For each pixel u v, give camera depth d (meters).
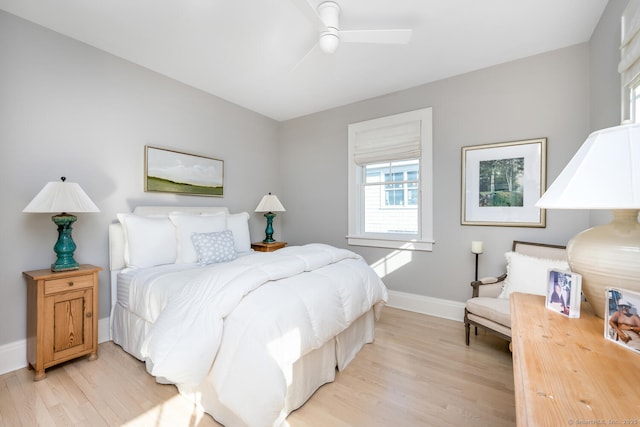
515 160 2.66
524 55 2.60
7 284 2.04
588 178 0.81
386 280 3.43
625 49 1.64
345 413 1.61
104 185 2.53
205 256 2.62
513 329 0.88
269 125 4.27
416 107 3.21
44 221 2.21
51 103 2.24
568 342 0.79
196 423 1.53
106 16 2.08
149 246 2.49
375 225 3.61
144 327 2.09
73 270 2.11
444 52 2.54
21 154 2.10
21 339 2.09
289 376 1.43
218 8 2.00
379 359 2.20
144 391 1.79
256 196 4.07
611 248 0.87
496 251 2.77
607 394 0.57
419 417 1.57
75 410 1.62
